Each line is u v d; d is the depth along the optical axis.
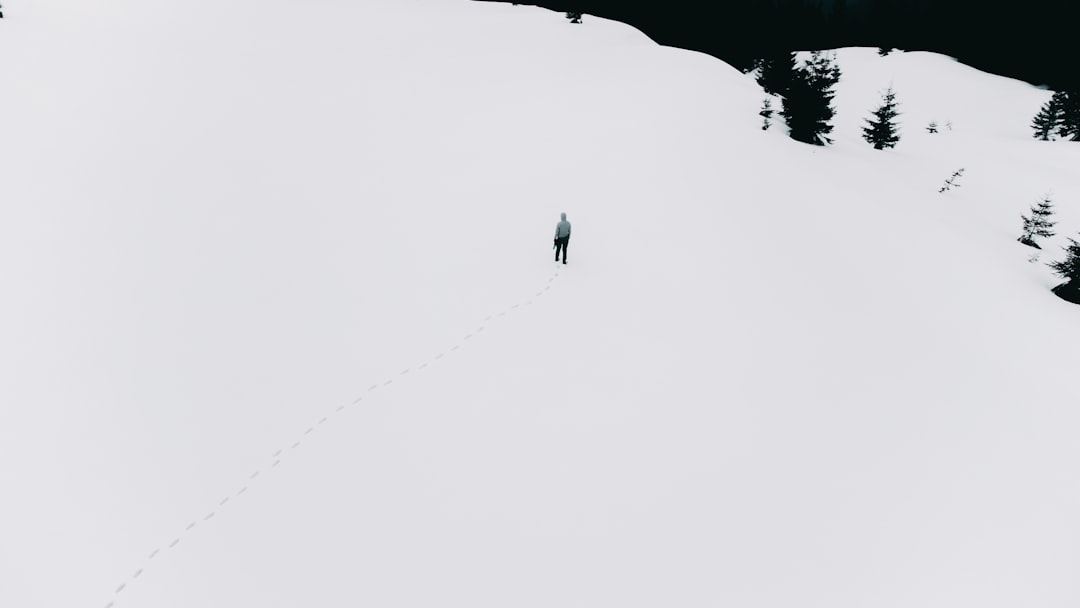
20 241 11.45
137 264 11.50
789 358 11.00
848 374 10.82
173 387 8.99
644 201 16.25
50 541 6.84
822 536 7.50
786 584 6.85
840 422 9.58
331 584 6.61
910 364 11.44
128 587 6.49
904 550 7.39
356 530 7.20
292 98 21.20
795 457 8.75
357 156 17.70
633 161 18.34
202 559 6.80
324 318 10.85
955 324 13.46
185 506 7.38
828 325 12.25
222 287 11.27
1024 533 7.79
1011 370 11.92
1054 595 6.90
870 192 21.47
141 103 18.39
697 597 6.66
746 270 13.80
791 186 19.30
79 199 13.10
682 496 7.92
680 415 9.31
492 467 8.14
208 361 9.54
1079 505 8.40
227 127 18.00
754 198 17.62
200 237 12.66
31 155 14.33
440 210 15.26
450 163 17.92
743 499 7.95
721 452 8.70
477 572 6.80
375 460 8.14
